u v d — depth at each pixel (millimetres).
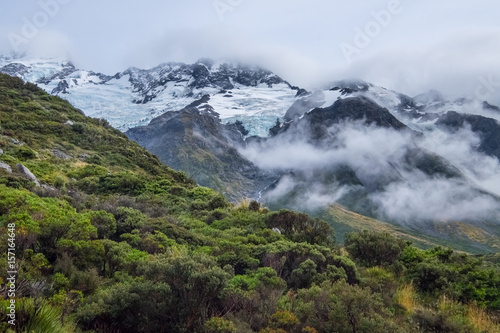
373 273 11312
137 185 32188
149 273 7211
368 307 6844
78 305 7098
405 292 9836
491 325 8156
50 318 5359
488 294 9867
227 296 7641
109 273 9844
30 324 5102
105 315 6672
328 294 7332
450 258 13078
